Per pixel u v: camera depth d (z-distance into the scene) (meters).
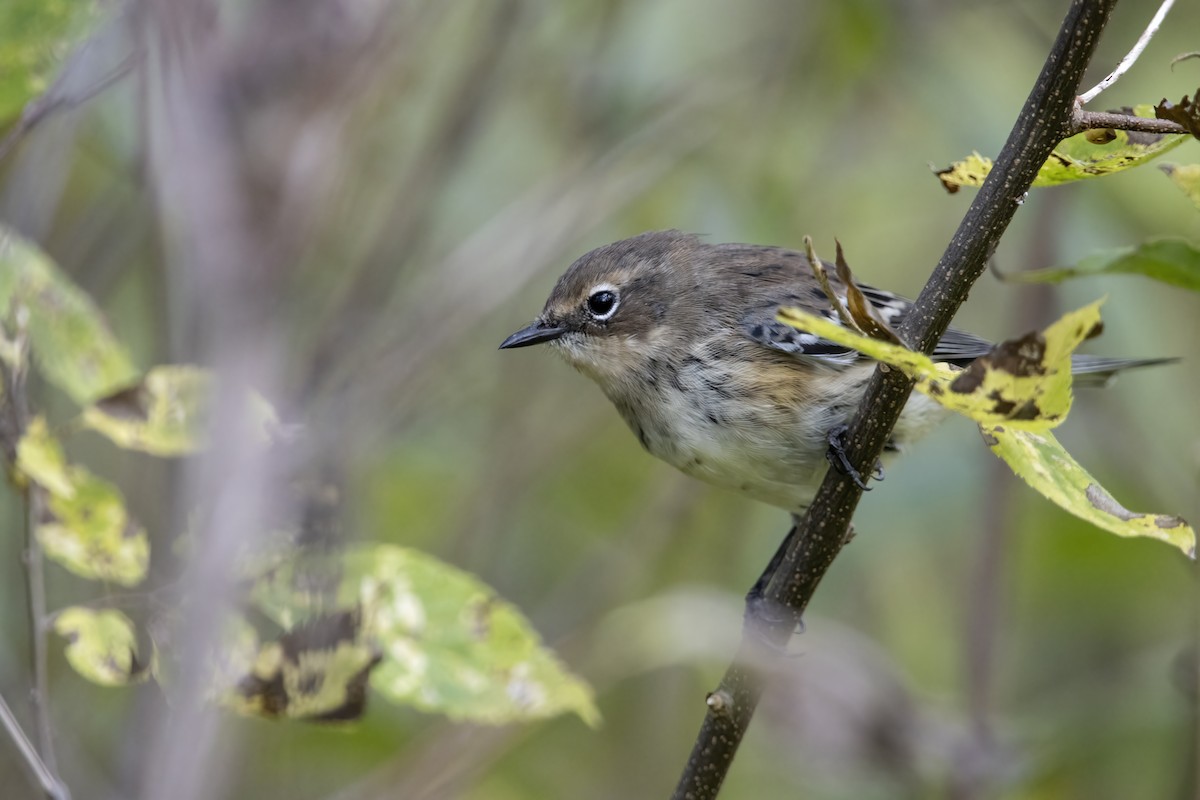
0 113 7.31
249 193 9.35
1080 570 13.41
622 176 12.49
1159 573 13.22
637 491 14.70
